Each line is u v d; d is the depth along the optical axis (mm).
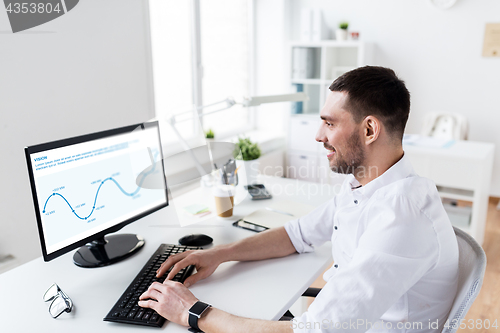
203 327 884
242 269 1170
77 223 1136
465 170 2477
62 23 1880
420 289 905
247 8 4000
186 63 3127
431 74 3779
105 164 1208
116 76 2203
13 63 1709
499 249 2742
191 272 1127
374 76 919
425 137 3002
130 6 2229
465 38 3576
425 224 858
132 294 1009
